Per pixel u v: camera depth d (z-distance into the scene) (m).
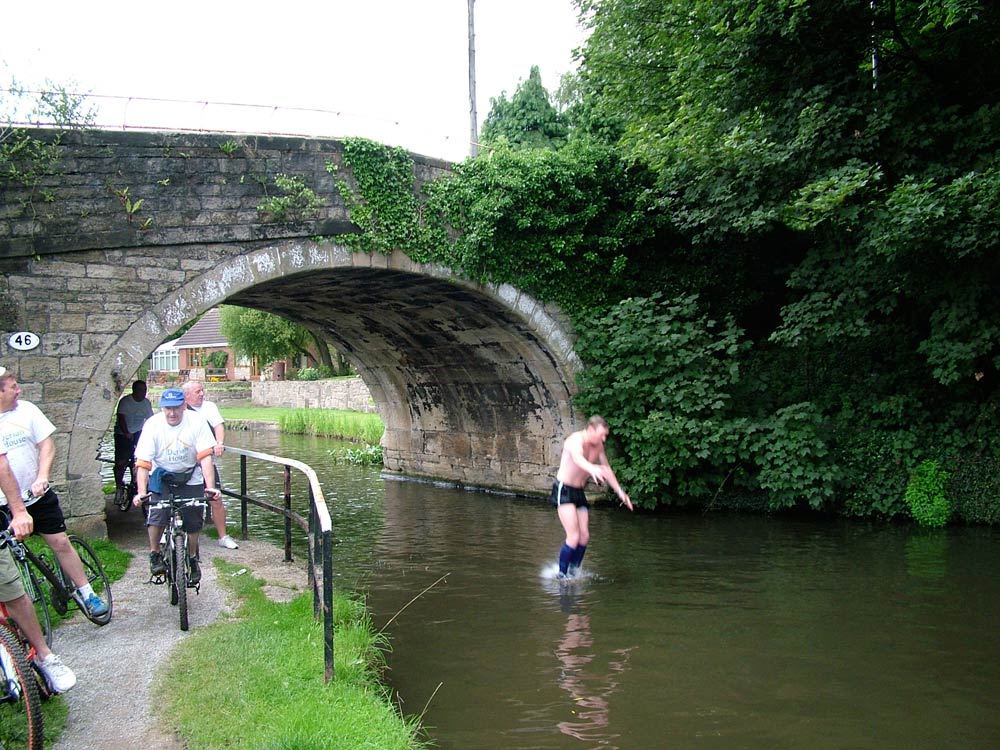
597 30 13.64
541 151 12.81
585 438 8.80
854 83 11.18
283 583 7.12
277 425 34.25
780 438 11.52
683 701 5.34
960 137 10.23
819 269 11.52
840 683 5.62
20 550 4.69
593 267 13.09
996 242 9.10
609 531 10.98
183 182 9.52
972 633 6.61
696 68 11.55
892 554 9.32
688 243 13.70
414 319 14.57
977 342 9.97
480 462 16.17
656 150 12.02
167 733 4.11
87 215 8.94
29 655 4.19
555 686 5.60
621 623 6.99
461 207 11.86
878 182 10.68
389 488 16.59
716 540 10.29
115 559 7.90
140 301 9.27
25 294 8.66
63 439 8.80
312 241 10.48
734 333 12.22
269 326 47.69
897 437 11.34
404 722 4.72
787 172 10.97
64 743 3.99
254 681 4.73
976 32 10.30
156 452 6.09
